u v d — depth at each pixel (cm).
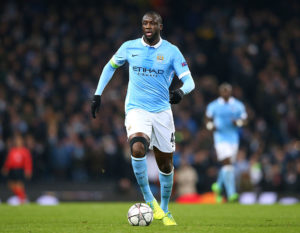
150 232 2219
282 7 9825
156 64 2562
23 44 8144
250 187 6112
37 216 3219
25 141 6606
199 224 2658
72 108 7300
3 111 6750
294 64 9031
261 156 7106
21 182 5872
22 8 8806
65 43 8362
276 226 2561
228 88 5106
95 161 6544
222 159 5131
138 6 9481
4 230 2377
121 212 3562
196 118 7606
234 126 5141
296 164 6638
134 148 2477
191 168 6075
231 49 8950
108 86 7694
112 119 7275
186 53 8881
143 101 2562
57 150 6562
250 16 9644
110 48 8594
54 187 6353
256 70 8756
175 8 9594
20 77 7619
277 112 8000
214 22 9394
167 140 2578
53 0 9106
